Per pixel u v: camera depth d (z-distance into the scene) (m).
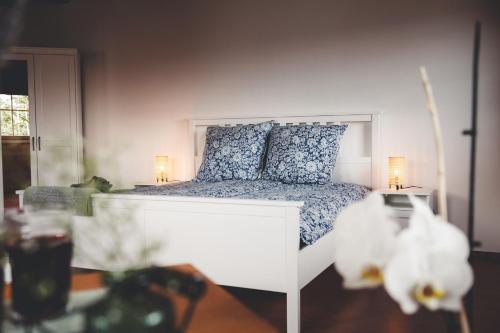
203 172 4.06
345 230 0.58
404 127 4.02
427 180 3.95
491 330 2.38
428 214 0.54
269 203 2.23
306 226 2.36
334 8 4.23
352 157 4.12
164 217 2.49
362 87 4.15
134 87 5.04
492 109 3.75
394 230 0.53
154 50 4.95
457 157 3.87
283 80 4.44
